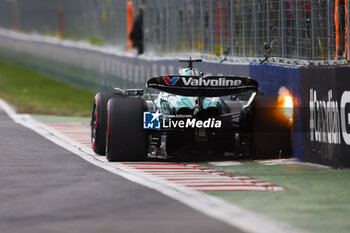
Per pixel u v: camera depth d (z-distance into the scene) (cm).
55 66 13625
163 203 2958
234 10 6022
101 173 3816
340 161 3903
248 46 5750
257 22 5488
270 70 4756
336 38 4653
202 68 6250
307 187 3359
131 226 2558
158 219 2667
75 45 11988
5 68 17100
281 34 4994
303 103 4200
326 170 3894
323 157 4050
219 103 4334
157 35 8775
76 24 13338
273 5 5150
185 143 4306
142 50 9425
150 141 4491
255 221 2627
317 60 4722
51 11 15350
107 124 4269
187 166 4122
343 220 2650
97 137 4541
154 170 3944
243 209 2842
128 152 4244
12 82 13300
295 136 4291
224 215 2728
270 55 5162
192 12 7475
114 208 2875
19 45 17638
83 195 3158
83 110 8450
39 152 4747
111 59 9512
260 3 5431
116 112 4234
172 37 8206
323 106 4019
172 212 2784
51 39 15288
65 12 14150
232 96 4759
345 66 3903
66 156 4556
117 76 9219
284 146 4309
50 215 2750
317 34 4709
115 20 10962
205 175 3759
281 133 4300
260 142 4284
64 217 2714
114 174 3775
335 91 3900
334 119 3919
